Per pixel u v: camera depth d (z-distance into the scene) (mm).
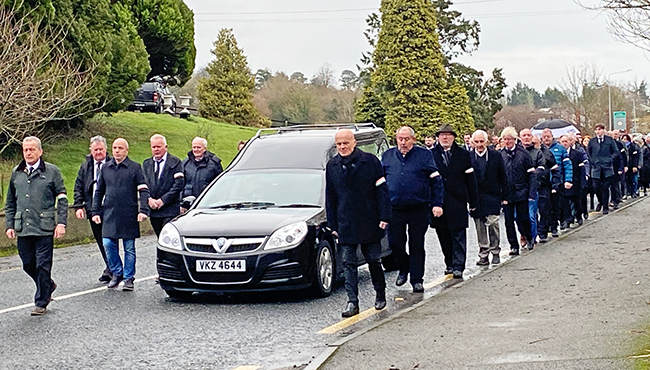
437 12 54781
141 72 32500
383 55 46656
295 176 11594
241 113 51875
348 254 9234
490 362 6488
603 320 7930
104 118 35875
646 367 5988
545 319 8148
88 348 7910
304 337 8211
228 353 7605
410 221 10680
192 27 43062
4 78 20375
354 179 9141
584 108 70438
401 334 7707
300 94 69000
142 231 21094
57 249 17734
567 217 18141
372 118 47656
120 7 32781
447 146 11758
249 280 9945
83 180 12375
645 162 28766
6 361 7449
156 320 9242
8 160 25906
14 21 24609
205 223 10406
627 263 11961
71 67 26938
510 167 14078
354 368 6523
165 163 12422
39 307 9695
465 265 12445
